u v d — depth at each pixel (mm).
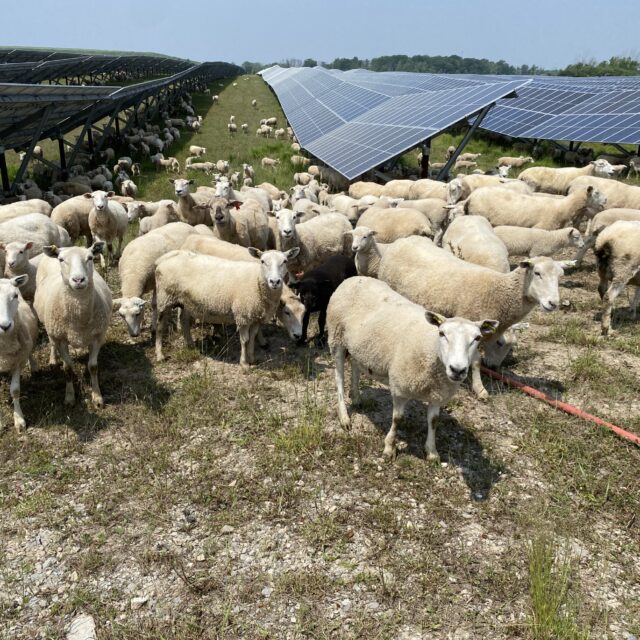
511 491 5355
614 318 9344
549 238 10617
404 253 8086
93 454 5969
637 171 22953
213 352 8422
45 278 7742
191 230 10180
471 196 12797
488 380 7395
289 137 36875
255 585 4348
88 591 4305
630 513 5051
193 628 4004
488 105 19422
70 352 8211
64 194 18547
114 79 63469
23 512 5074
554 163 26047
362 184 17906
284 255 7285
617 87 31641
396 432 5895
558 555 4496
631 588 4301
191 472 5664
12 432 6312
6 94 14070
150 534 4848
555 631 3865
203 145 31719
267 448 6020
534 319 9391
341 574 4441
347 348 6113
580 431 6270
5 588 4344
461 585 4324
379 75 53062
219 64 104438
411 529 4863
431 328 5219
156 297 8477
